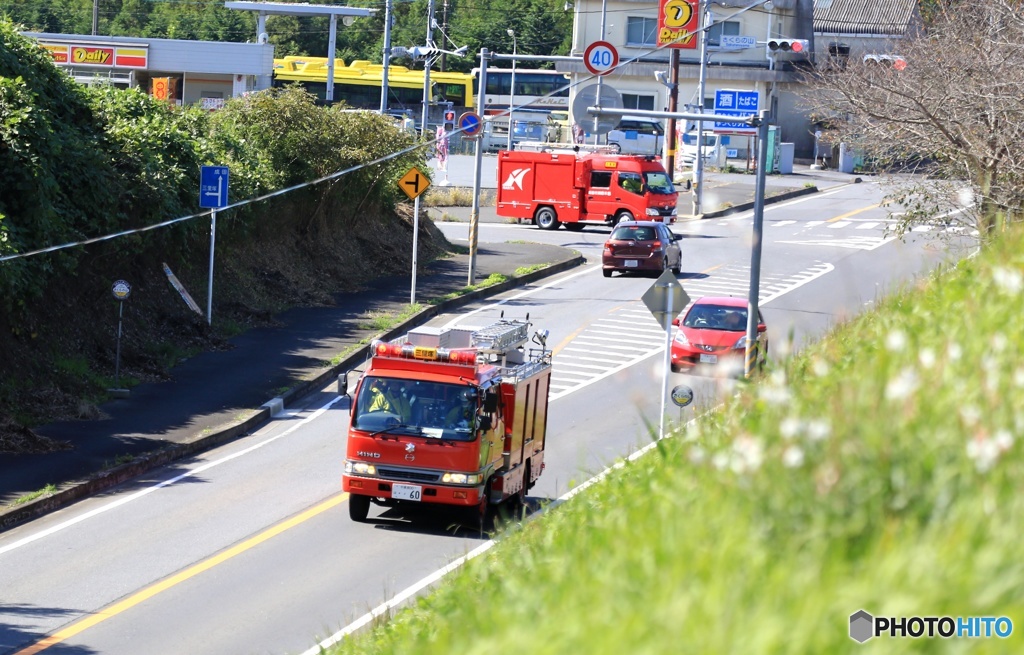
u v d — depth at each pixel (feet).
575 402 187.32
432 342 133.69
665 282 149.28
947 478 35.06
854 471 36.42
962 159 165.37
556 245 354.95
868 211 426.92
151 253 209.77
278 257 260.62
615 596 34.24
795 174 549.13
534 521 86.07
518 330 142.82
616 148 401.29
